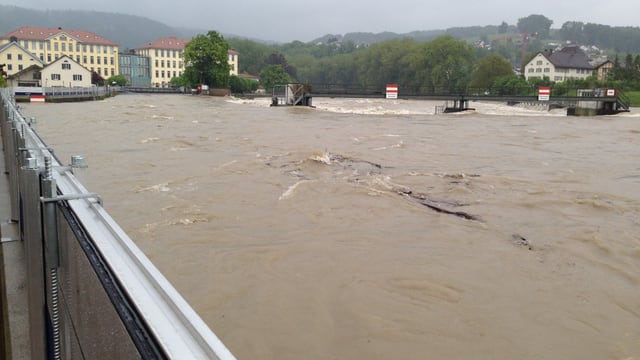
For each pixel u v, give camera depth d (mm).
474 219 10539
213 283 7102
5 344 3918
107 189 12336
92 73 105500
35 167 3021
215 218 10023
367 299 6734
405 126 32562
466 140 24906
